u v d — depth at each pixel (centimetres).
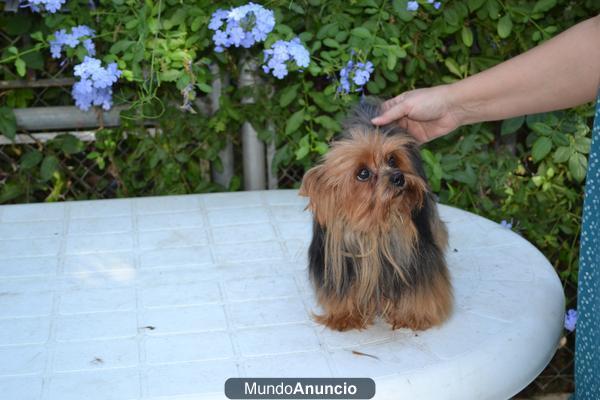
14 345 133
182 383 122
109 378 124
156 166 217
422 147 202
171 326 138
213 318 141
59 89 214
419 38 198
